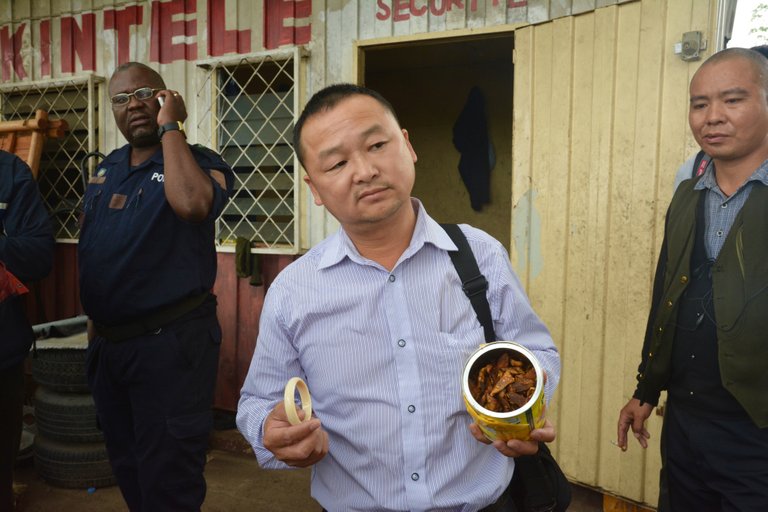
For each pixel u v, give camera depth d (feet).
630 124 9.21
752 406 5.31
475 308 4.21
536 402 3.41
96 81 14.39
